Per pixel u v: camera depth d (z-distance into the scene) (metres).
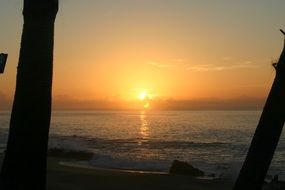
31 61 4.59
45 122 4.66
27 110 4.58
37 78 4.59
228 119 149.38
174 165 20.69
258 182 4.35
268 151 4.31
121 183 14.46
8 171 4.58
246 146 45.75
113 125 101.81
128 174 17.16
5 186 4.55
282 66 4.24
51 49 4.70
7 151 4.64
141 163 24.53
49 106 4.70
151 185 14.43
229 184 15.40
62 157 26.00
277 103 4.26
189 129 82.69
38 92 4.60
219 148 43.81
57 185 13.20
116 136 60.44
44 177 4.68
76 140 45.66
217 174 20.84
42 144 4.64
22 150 4.56
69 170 17.70
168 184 14.76
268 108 4.30
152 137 59.03
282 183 15.26
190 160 32.56
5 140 39.22
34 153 4.58
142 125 101.75
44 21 4.62
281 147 44.09
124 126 96.25
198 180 15.98
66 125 100.06
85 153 26.56
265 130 4.30
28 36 4.62
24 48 4.63
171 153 38.38
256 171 4.34
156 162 25.28
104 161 24.81
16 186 4.54
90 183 14.07
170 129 82.75
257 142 4.35
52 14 4.68
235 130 77.94
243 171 4.42
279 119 4.26
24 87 4.60
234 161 31.77
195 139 55.91
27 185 4.55
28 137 4.57
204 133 69.38
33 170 4.57
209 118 166.12
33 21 4.61
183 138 57.78
